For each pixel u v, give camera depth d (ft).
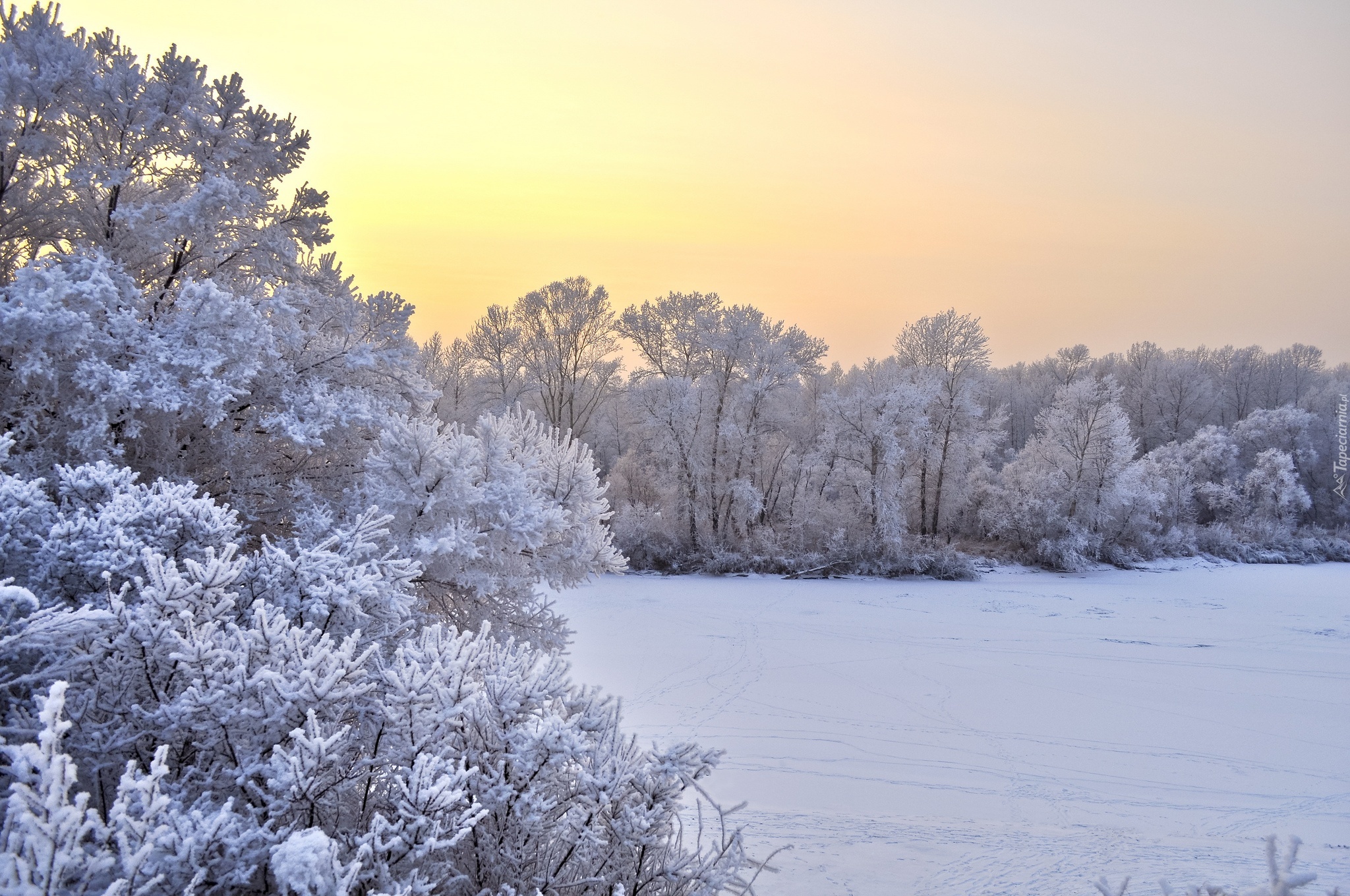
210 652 10.31
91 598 12.10
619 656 68.54
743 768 41.24
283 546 21.99
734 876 11.87
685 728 48.70
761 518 130.62
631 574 117.50
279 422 24.20
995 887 23.06
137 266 25.90
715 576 116.06
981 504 137.28
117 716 10.72
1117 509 127.34
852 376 149.38
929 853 26.18
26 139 22.41
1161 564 124.16
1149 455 152.46
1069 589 105.91
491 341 145.38
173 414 23.38
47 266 22.43
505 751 11.44
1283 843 31.42
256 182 27.07
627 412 138.10
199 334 22.54
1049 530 122.83
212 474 26.22
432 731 10.87
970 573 112.88
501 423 28.96
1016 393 213.25
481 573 24.88
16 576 12.44
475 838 11.23
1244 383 217.15
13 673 11.14
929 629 81.56
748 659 67.82
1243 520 150.92
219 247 26.05
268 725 10.41
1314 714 53.36
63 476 14.53
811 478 128.77
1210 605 94.84
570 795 11.61
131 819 7.61
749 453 125.80
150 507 13.32
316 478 27.84
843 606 93.61
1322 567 126.62
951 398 131.23
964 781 40.47
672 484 127.65
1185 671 64.85
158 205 24.94
